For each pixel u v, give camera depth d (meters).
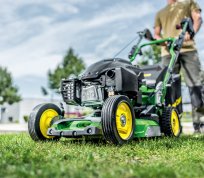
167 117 4.82
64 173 2.01
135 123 4.00
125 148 3.45
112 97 3.75
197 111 6.15
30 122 4.15
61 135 3.83
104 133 3.63
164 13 6.30
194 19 6.08
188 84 6.12
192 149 3.54
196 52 6.05
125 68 4.07
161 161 2.78
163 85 4.90
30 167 2.20
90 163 2.45
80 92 4.18
